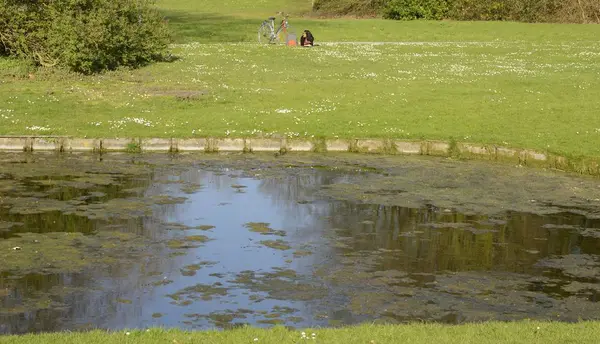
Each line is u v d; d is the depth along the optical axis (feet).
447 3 145.28
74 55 78.79
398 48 108.58
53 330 26.68
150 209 41.96
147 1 90.38
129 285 31.22
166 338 23.26
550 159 53.72
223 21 135.54
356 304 29.81
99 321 27.61
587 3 142.72
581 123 63.52
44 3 81.71
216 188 46.65
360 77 84.23
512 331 24.31
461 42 117.60
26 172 49.11
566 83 81.87
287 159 54.65
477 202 44.55
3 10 78.84
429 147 57.06
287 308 29.25
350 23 135.23
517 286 32.14
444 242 37.63
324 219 40.96
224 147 56.85
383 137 58.29
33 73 77.36
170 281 31.73
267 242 37.06
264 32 118.42
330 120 63.52
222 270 33.19
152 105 68.13
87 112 65.05
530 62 98.02
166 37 91.50
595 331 24.43
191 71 84.53
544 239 38.34
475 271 33.81
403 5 145.69
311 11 160.15
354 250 36.27
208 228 39.01
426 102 71.51
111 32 82.74
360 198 45.01
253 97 72.54
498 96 74.64
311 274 33.01
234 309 29.01
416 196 45.55
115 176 48.80
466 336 23.72
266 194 45.62
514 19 143.64
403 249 36.50
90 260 33.94
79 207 41.78
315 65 91.66
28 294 29.96
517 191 47.06
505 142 56.75
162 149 56.39
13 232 37.35
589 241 38.22
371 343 22.94
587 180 50.19
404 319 28.45
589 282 32.81
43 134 57.00
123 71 82.64
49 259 33.88
